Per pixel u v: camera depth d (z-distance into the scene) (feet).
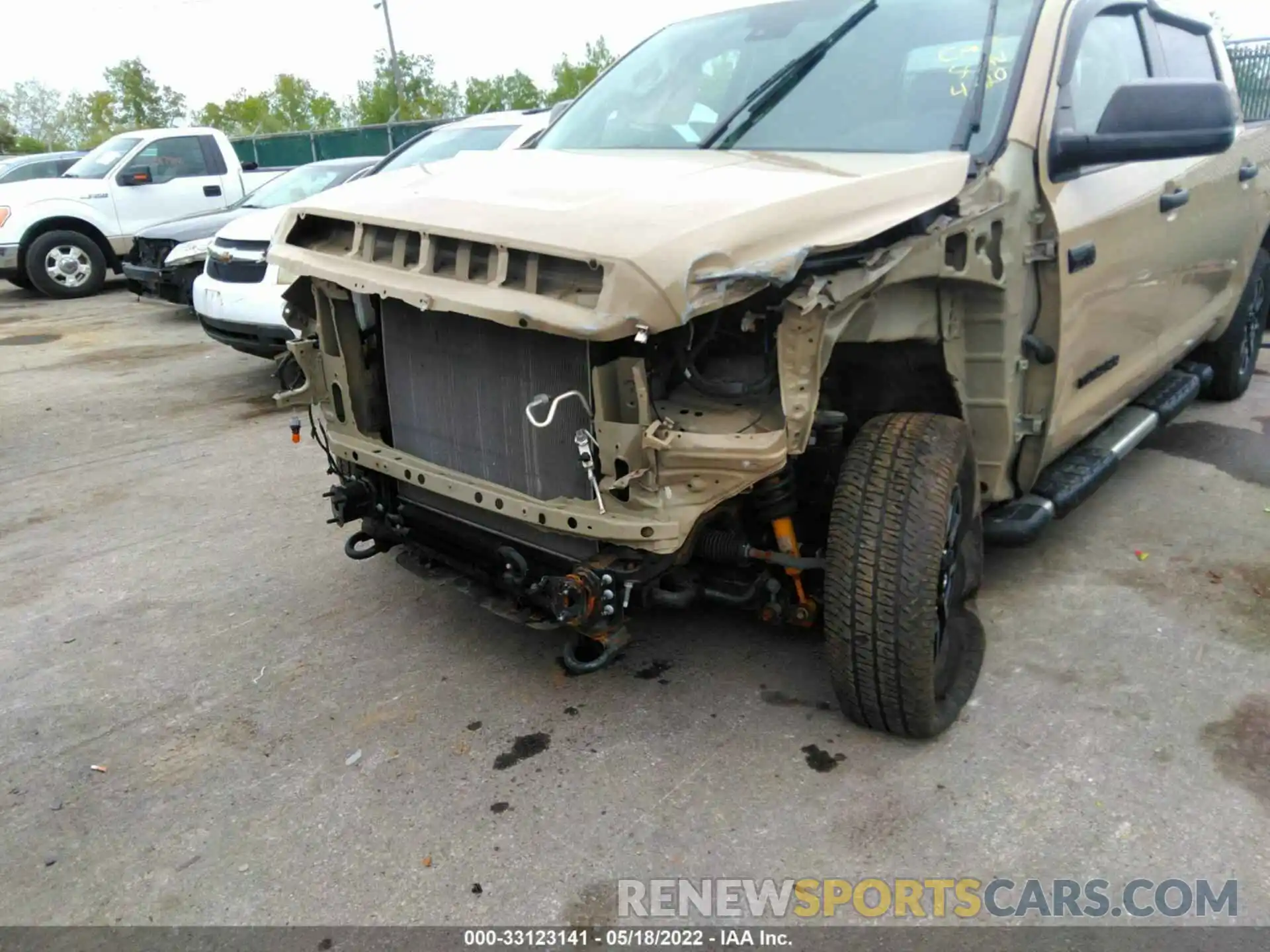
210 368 28.50
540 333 8.88
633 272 7.64
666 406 8.79
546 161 11.35
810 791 9.30
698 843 8.70
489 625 12.69
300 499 17.44
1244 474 16.84
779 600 10.21
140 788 9.70
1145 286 13.46
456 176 10.94
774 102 11.74
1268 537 14.35
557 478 9.18
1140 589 12.95
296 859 8.68
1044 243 10.36
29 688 11.54
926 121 10.65
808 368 8.12
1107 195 11.75
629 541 8.54
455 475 9.98
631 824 8.95
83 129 202.18
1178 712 10.34
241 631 12.73
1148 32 14.17
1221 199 15.98
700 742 10.08
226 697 11.24
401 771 9.82
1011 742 9.91
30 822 9.27
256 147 88.07
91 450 20.66
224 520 16.55
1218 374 19.93
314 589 13.87
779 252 7.95
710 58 12.98
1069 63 11.12
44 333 35.29
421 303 8.82
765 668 11.37
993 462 10.82
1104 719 10.25
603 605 8.92
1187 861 8.34
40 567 14.89
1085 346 11.84
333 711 10.89
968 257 9.32
